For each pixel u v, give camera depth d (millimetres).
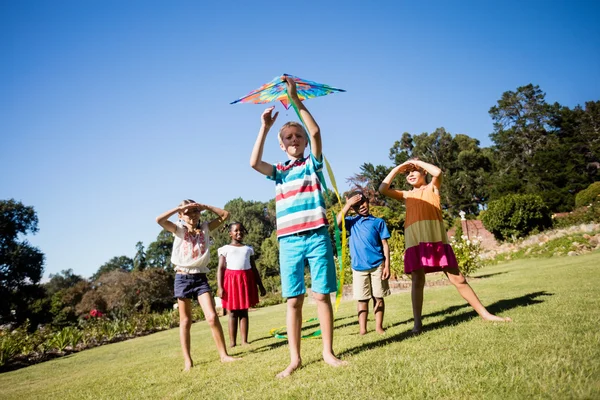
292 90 2703
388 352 2566
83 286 32812
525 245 17438
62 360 6547
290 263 2691
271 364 2895
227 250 4895
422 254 3434
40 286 35844
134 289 28000
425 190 3688
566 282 5527
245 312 4805
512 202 23078
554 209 36875
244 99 3053
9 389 3988
